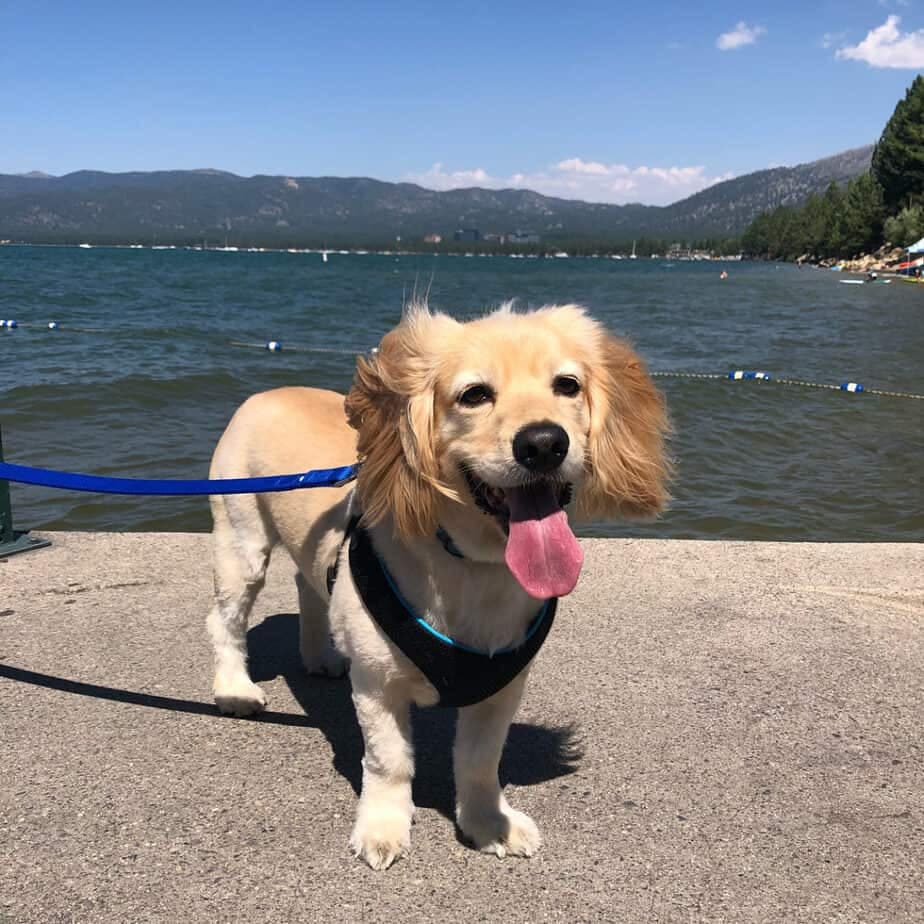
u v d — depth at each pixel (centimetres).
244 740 74
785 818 66
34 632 92
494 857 61
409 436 58
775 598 104
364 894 57
